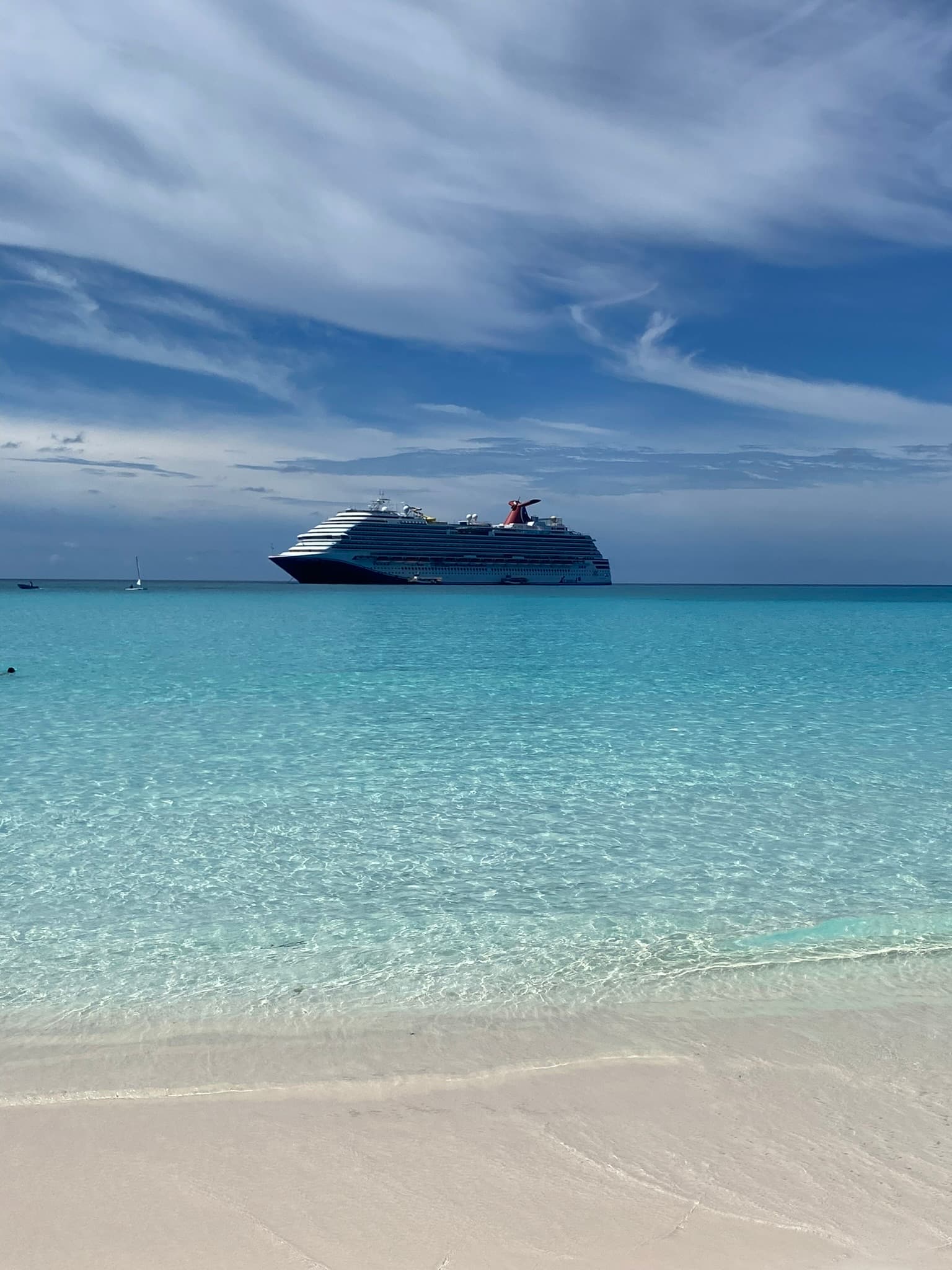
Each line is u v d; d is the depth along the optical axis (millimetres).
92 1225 2941
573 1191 3145
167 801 9938
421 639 36875
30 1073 4117
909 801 10016
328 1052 4336
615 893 7020
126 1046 4422
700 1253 2795
